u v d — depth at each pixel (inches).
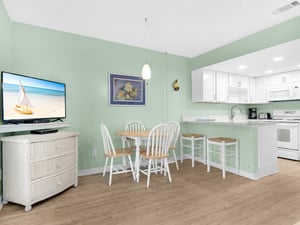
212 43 134.7
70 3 84.6
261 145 114.2
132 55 138.9
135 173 116.3
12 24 99.0
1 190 81.4
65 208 77.2
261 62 138.3
